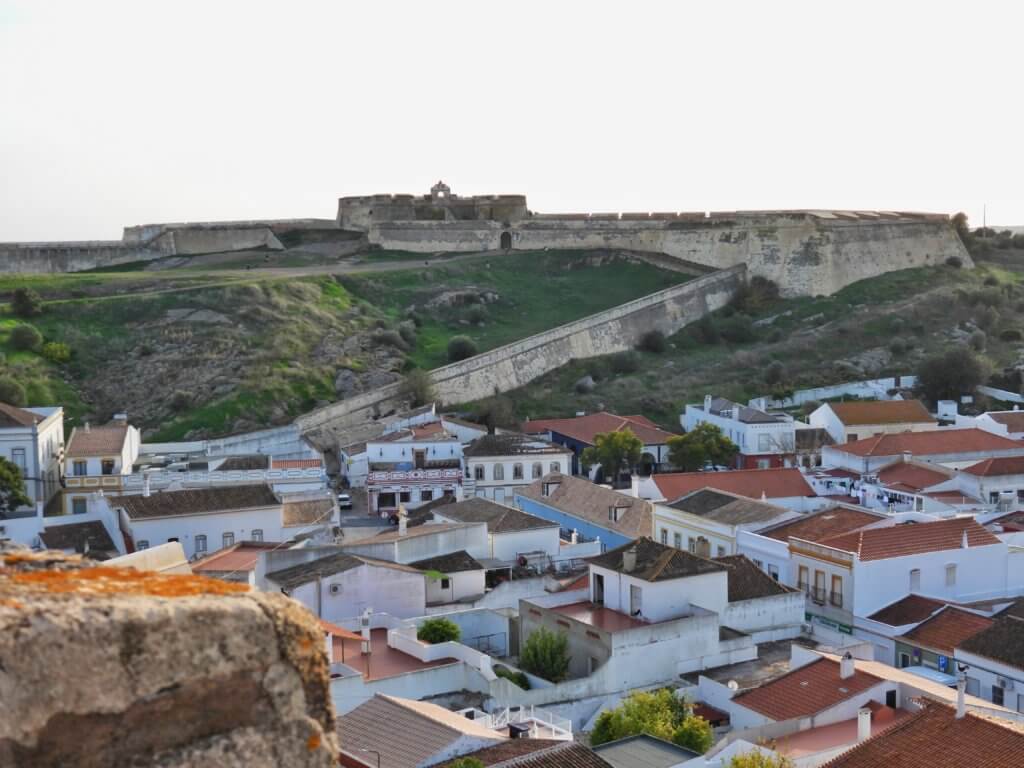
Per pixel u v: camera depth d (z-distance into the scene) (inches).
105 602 512.1
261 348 6215.6
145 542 3363.7
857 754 1620.3
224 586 564.1
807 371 6318.9
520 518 3248.0
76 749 499.2
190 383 5890.8
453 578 2795.3
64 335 6250.0
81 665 495.5
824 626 2701.8
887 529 2910.9
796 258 7588.6
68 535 3432.6
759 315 7327.8
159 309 6565.0
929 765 1552.7
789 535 3105.3
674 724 2006.6
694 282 7283.5
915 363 6378.0
